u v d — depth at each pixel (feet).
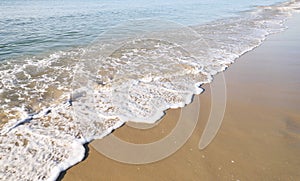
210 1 123.03
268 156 10.33
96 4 99.04
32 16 57.57
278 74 19.83
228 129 12.41
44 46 30.35
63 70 21.65
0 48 28.91
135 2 113.09
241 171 9.57
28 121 13.29
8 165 9.94
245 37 34.88
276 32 38.09
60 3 101.86
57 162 10.15
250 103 15.10
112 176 9.48
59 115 13.99
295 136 11.57
